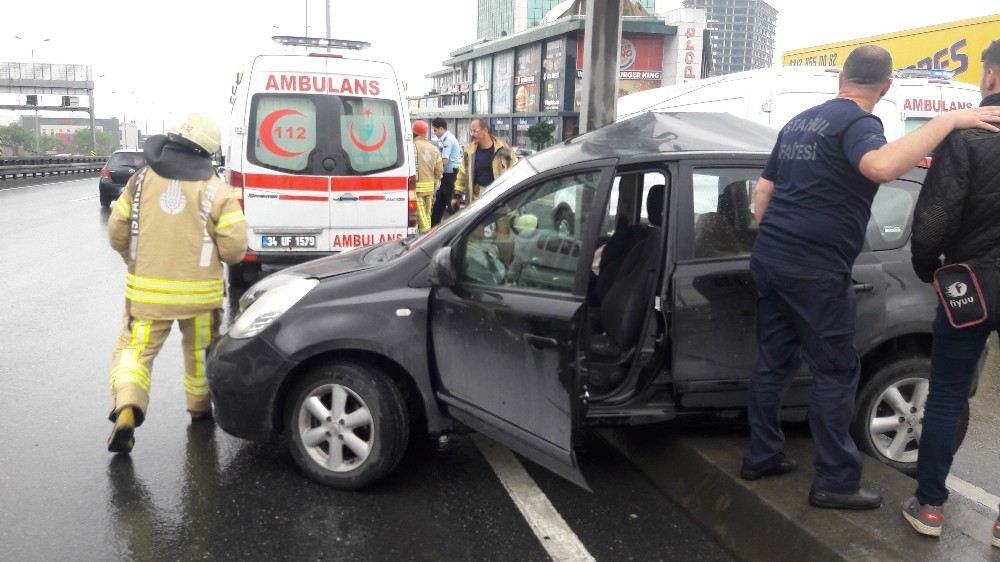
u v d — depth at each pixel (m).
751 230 3.94
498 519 3.87
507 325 3.73
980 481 4.38
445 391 4.03
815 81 9.35
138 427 4.90
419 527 3.78
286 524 3.78
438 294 4.04
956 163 2.97
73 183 32.62
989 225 2.98
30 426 4.92
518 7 105.94
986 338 3.11
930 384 3.25
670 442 4.25
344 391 4.07
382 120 8.68
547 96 54.22
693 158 3.90
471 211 4.21
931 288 4.04
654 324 4.02
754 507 3.60
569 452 3.49
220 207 4.59
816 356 3.39
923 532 3.26
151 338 4.57
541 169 4.05
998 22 13.20
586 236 3.66
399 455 4.08
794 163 3.32
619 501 4.08
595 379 4.12
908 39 15.34
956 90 9.67
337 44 8.93
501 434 3.80
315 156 8.48
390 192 8.76
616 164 3.80
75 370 6.09
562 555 3.55
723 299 3.85
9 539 3.58
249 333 4.14
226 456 4.52
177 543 3.59
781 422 4.28
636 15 54.41
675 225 3.87
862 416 4.17
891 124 9.48
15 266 11.00
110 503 3.94
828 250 3.27
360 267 4.32
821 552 3.23
